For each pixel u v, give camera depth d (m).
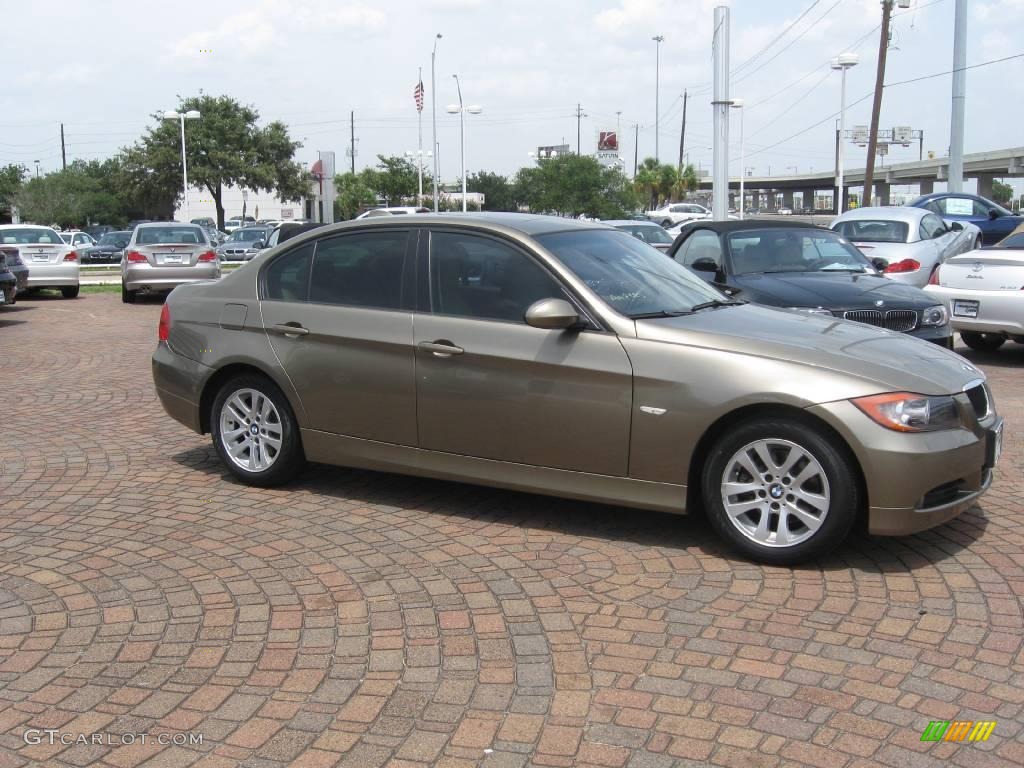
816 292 9.08
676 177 74.44
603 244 5.87
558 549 5.15
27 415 8.53
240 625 4.26
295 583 4.72
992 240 22.42
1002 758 3.24
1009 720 3.46
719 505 4.96
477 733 3.41
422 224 5.80
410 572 4.85
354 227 6.01
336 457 5.99
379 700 3.63
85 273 30.38
